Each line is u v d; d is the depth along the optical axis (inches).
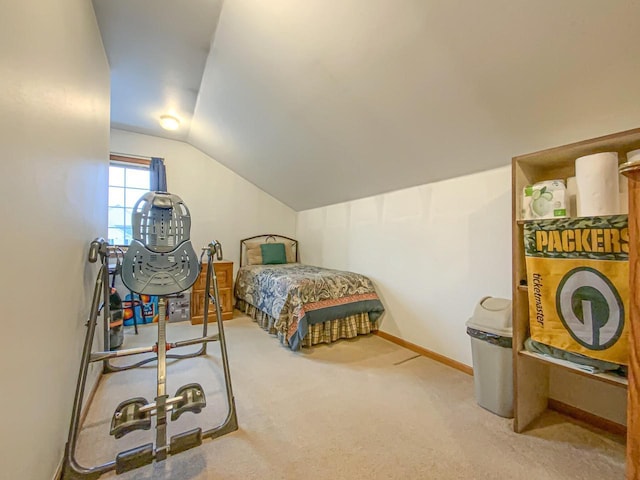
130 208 146.3
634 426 31.3
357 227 135.6
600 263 47.6
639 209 30.4
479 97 60.9
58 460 48.8
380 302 119.0
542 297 55.2
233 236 173.3
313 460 52.1
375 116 79.0
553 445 56.4
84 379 51.4
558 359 54.3
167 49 82.0
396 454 53.7
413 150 86.9
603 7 39.6
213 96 104.4
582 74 49.0
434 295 98.3
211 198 166.7
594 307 48.6
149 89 104.8
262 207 181.9
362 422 63.1
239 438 57.7
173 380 81.2
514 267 60.6
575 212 56.4
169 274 69.9
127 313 132.3
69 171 54.5
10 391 33.4
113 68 92.0
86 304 69.1
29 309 38.3
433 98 65.7
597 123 57.2
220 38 75.3
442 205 96.0
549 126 61.7
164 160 153.9
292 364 92.4
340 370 88.5
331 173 123.0
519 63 51.1
